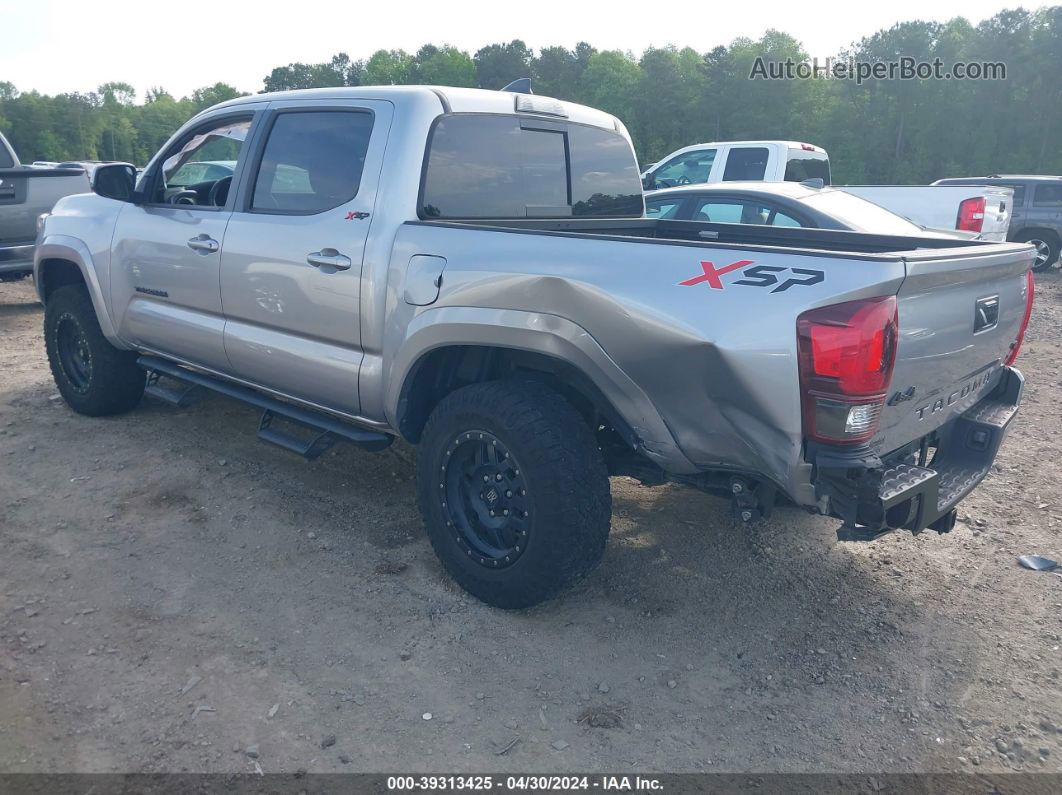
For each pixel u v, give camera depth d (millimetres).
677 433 3002
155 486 4570
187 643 3230
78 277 5691
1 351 7457
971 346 3275
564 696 3008
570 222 4395
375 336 3666
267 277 4066
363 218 3705
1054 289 13703
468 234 3395
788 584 3803
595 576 3805
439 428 3457
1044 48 79250
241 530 4133
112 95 139625
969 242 3645
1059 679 3170
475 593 3506
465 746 2746
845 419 2621
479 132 3990
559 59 111938
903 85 84688
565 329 3070
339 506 4418
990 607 3656
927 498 2938
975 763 2744
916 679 3156
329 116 4000
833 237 4199
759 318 2695
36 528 4094
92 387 5391
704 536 4227
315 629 3344
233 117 4469
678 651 3287
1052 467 5277
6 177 8664
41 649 3166
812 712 2967
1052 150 81312
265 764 2637
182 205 4684
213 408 5812
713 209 7547
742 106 92812
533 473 3168
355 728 2809
